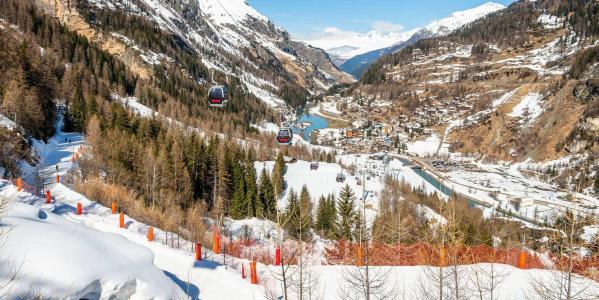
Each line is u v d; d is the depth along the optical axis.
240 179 91.81
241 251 46.12
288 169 140.88
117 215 42.38
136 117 118.06
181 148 91.81
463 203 112.94
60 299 15.97
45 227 20.91
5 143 61.34
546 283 28.88
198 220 60.44
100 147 76.94
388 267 33.72
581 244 21.34
